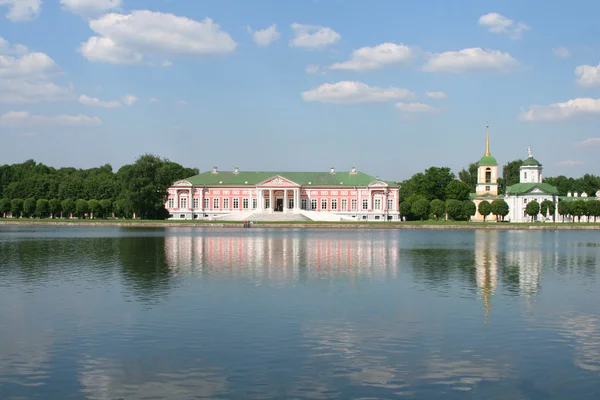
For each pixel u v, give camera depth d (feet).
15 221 608.19
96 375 85.56
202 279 172.65
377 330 110.22
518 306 134.00
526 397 78.54
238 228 527.81
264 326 112.68
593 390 80.79
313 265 210.59
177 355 94.48
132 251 263.29
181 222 574.97
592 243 343.46
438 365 90.33
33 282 165.68
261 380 83.82
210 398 77.51
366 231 485.56
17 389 80.53
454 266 211.41
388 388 81.20
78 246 292.40
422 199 650.84
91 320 117.08
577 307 133.18
